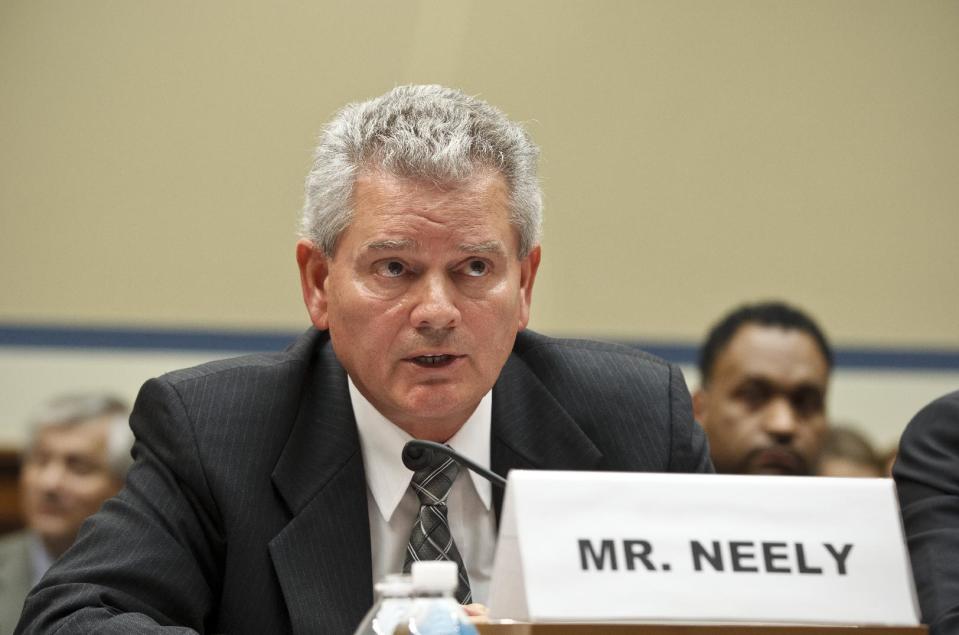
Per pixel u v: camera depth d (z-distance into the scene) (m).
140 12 15.31
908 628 4.59
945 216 15.74
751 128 15.70
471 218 6.11
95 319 14.92
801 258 15.60
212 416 6.74
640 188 15.54
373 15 15.45
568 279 15.38
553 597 4.42
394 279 6.19
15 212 15.03
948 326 15.57
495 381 6.59
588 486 4.61
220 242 15.17
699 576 4.54
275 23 15.40
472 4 15.55
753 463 13.88
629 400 7.38
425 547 6.56
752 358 13.98
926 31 15.77
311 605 6.31
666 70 15.68
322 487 6.64
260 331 15.10
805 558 4.64
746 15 15.80
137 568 6.22
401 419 6.66
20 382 14.64
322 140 6.56
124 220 15.10
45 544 14.23
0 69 15.15
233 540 6.45
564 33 15.62
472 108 6.39
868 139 15.77
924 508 7.05
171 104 15.26
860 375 15.26
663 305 15.43
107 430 14.59
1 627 13.84
